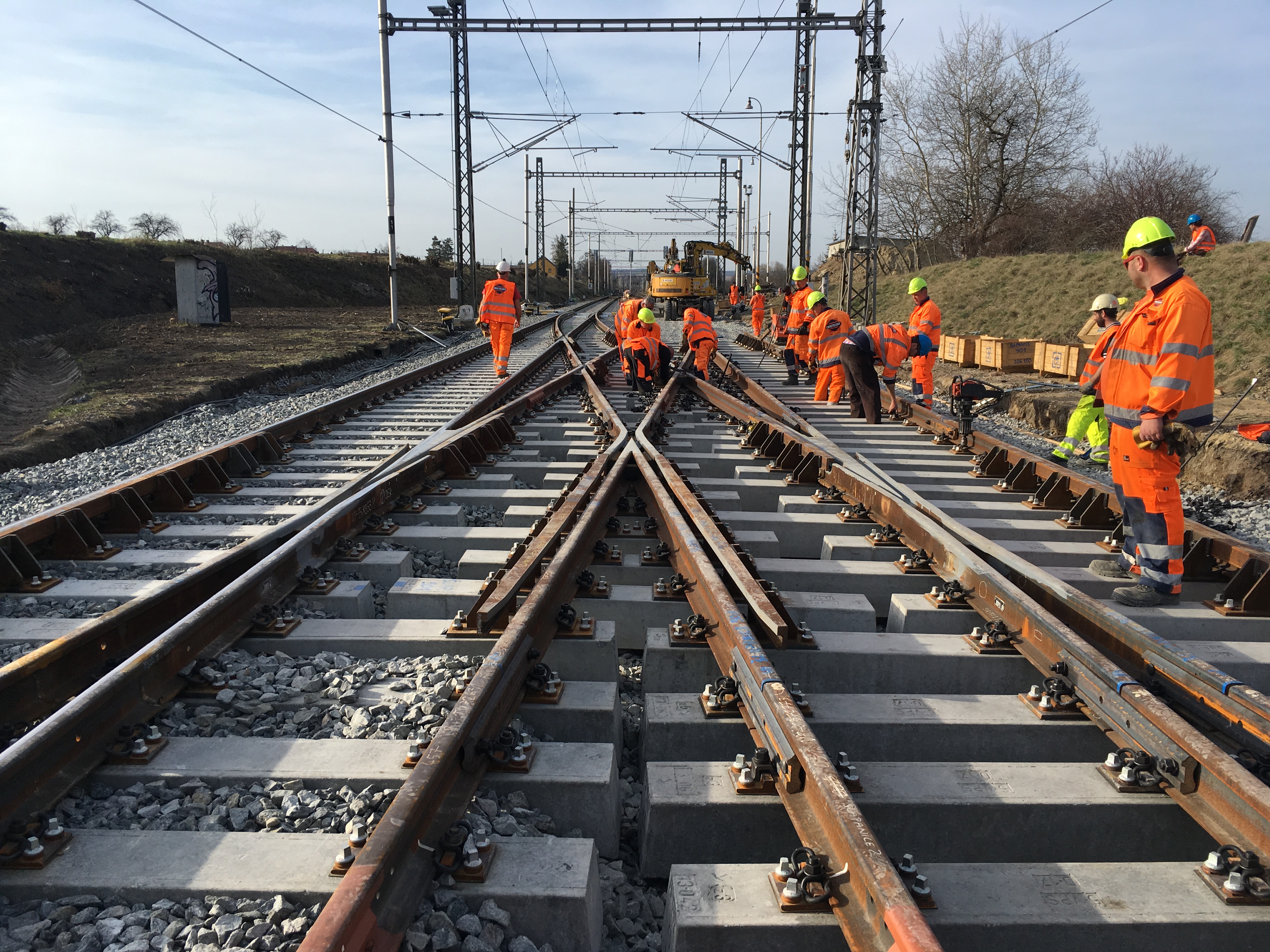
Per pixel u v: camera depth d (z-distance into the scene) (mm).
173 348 19000
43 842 2328
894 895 1777
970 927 2150
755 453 8461
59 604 4473
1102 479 8281
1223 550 4992
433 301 57406
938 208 44781
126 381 13539
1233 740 2986
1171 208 35438
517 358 19812
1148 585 4516
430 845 2205
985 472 7797
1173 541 4449
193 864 2266
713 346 14531
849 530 5805
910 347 10828
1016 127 41719
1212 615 4367
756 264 53000
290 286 44281
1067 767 2896
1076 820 2701
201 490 6824
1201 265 17859
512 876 2207
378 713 3102
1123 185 37062
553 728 3125
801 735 2457
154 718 3027
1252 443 8406
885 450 8898
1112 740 3029
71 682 3252
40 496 6844
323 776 2693
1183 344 4109
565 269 115625
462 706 2609
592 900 2227
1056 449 10250
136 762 2756
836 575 4820
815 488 7070
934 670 3688
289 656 3643
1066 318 22109
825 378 12703
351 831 2312
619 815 2926
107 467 7910
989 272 26656
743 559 4305
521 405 10234
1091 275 23078
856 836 1996
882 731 3160
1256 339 15156
